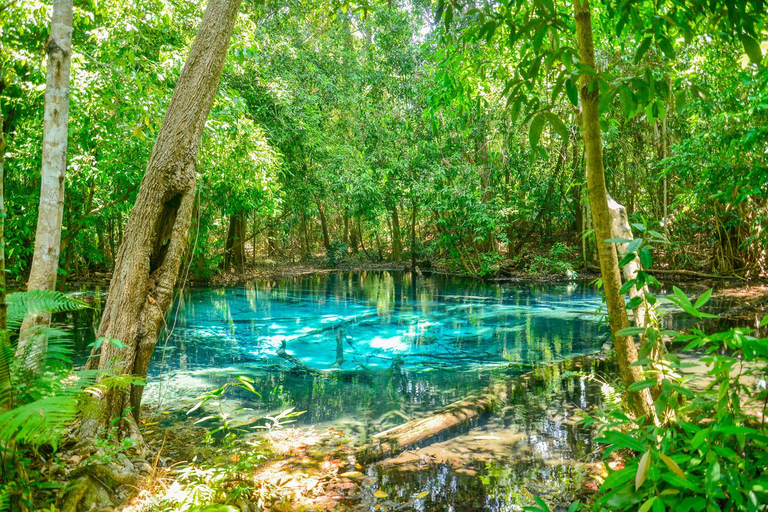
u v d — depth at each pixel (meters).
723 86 7.20
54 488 2.44
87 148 8.34
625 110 1.77
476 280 16.16
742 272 12.84
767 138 6.15
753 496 1.33
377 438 3.60
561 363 5.82
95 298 11.15
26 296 2.44
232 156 9.59
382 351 6.88
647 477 1.52
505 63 4.86
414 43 16.55
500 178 17.23
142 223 3.28
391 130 16.48
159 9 7.68
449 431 3.72
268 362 6.29
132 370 3.24
